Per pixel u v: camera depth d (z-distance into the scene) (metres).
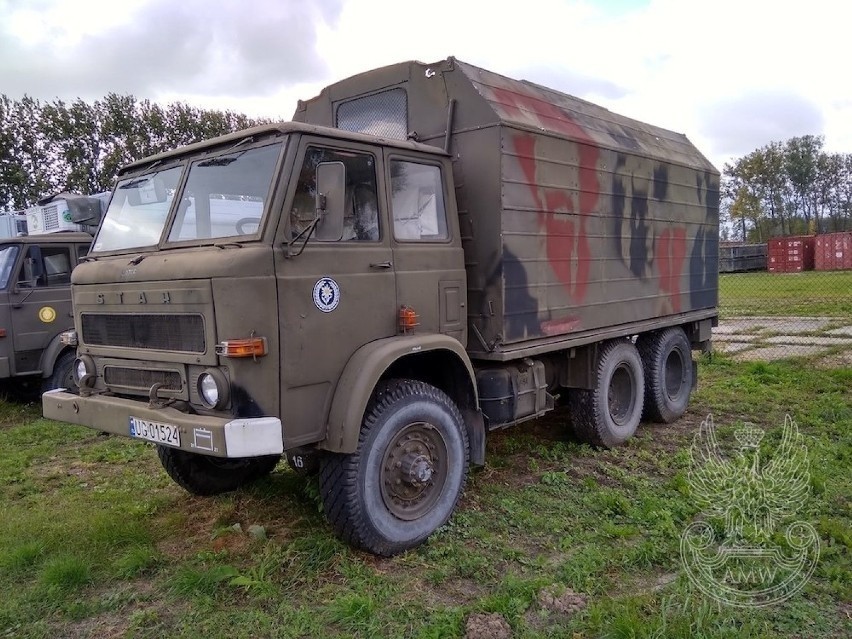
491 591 3.46
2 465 6.00
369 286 3.92
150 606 3.41
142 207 4.32
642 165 6.34
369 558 3.86
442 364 4.55
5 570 3.77
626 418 6.32
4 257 8.05
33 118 22.47
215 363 3.42
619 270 6.03
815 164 51.84
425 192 4.41
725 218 54.94
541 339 5.06
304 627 3.15
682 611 3.14
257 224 3.54
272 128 3.63
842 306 17.89
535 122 4.98
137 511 4.67
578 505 4.62
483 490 4.95
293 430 3.54
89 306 4.21
